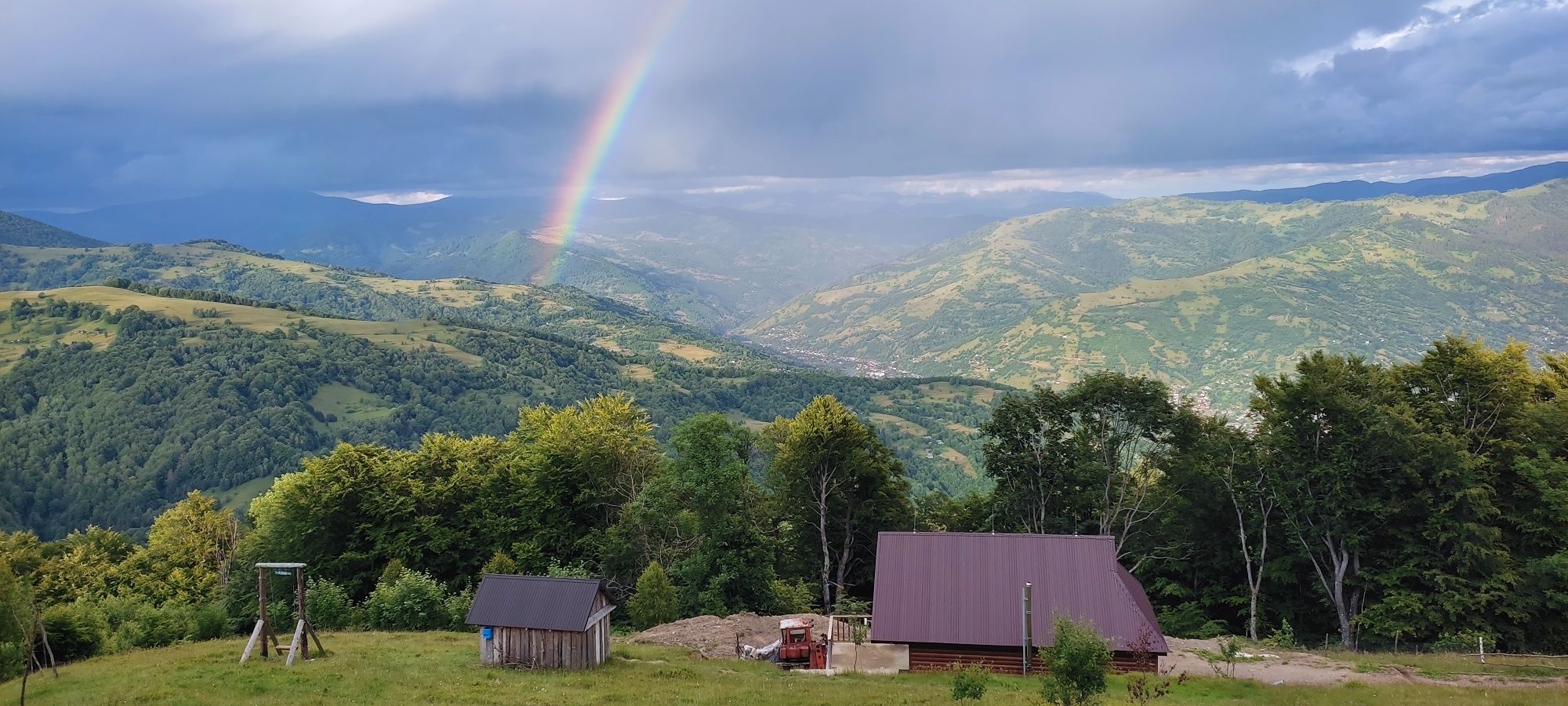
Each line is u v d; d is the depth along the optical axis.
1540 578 47.22
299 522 64.62
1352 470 51.56
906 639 39.88
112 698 30.53
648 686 34.16
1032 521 65.06
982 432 66.06
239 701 30.28
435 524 66.94
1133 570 59.78
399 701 30.70
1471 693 33.16
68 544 92.06
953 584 41.06
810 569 70.56
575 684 34.09
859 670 40.12
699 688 34.03
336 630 52.16
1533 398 55.00
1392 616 49.56
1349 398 51.25
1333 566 53.72
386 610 52.62
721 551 60.78
